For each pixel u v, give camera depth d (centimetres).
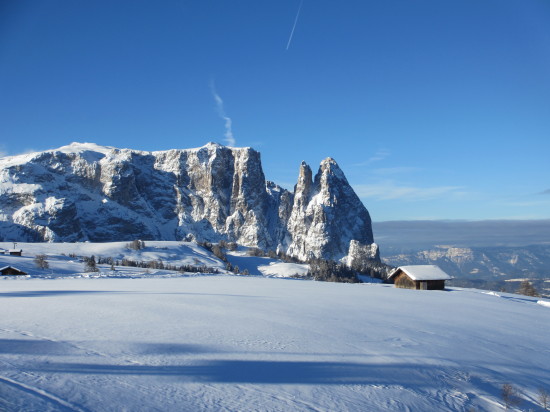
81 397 1270
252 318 3044
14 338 1977
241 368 1730
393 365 1970
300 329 2667
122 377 1489
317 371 1777
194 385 1488
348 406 1455
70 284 7031
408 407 1531
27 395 1227
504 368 2148
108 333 2206
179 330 2398
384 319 3422
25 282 7494
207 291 5725
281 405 1393
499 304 5600
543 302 6338
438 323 3391
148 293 5041
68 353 1734
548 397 1788
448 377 1911
